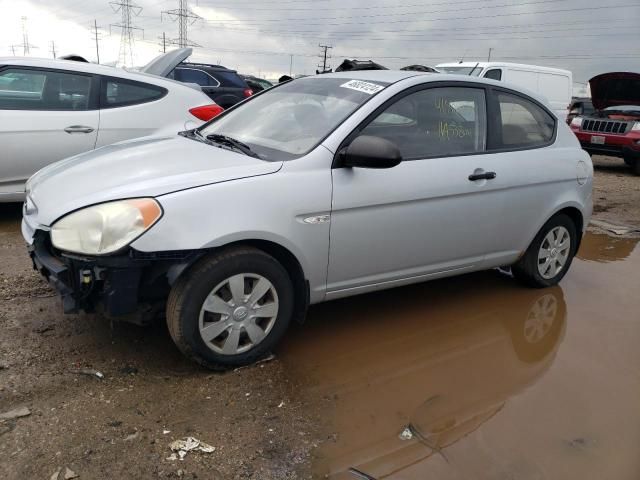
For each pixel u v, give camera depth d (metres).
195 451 2.48
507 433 2.81
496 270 5.09
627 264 5.64
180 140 3.81
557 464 2.61
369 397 3.02
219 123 4.09
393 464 2.53
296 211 3.06
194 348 2.94
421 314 4.08
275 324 3.18
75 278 2.76
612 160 14.73
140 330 3.50
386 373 3.27
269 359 3.26
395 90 3.55
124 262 2.70
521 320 4.11
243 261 2.95
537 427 2.87
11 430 2.51
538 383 3.29
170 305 2.89
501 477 2.50
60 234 2.80
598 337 3.92
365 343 3.60
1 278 4.13
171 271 2.79
